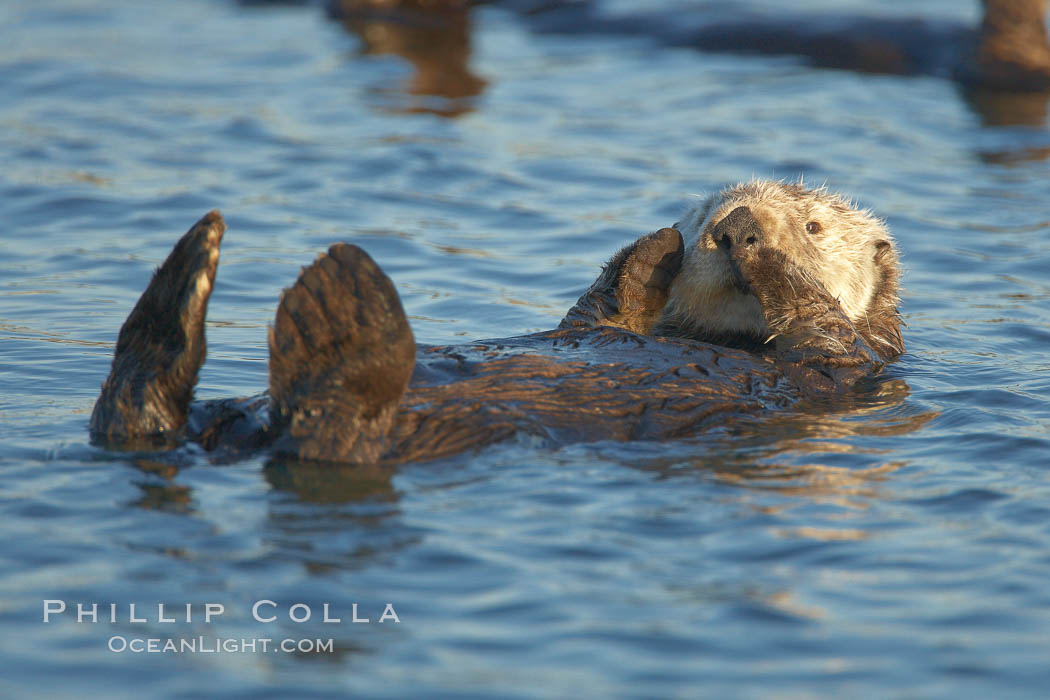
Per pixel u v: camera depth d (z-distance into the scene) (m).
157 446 15.38
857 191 32.12
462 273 26.66
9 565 12.20
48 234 28.38
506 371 16.25
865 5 55.97
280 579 12.02
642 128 38.31
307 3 58.38
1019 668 10.70
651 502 14.08
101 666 10.57
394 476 14.52
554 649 10.98
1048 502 14.30
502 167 34.19
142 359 15.70
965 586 12.17
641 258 19.84
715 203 20.95
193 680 10.41
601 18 53.47
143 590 11.77
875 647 11.05
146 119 38.03
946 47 47.28
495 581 12.14
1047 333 23.23
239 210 30.17
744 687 10.41
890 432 17.05
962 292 26.03
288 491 14.08
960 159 35.84
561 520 13.53
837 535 13.30
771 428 17.02
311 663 10.69
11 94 40.62
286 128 37.41
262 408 15.64
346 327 14.35
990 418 17.64
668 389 16.95
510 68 46.66
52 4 57.88
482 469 14.83
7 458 15.07
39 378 19.44
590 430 15.88
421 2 54.97
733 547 12.96
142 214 29.73
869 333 21.41
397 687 10.34
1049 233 29.59
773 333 19.28
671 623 11.42
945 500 14.36
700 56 49.34
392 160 34.25
